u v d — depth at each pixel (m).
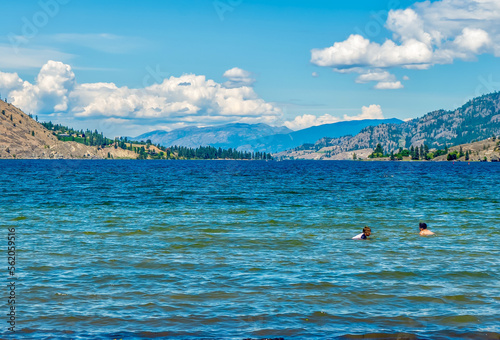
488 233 32.94
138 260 23.97
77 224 37.06
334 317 15.78
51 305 16.84
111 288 18.94
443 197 63.03
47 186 85.50
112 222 38.28
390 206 51.34
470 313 16.20
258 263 23.36
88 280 20.08
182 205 52.38
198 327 14.88
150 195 66.44
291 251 26.42
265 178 125.06
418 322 15.37
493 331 14.62
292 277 20.64
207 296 17.94
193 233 32.75
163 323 15.22
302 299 17.61
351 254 25.59
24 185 87.81
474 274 21.22
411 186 88.50
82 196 64.25
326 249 27.03
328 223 37.94
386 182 103.62
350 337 14.14
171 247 27.55
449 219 40.47
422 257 24.80
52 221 38.78
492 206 51.12
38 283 19.58
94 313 16.05
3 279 20.16
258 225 36.75
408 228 35.31
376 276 20.84
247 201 57.38
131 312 16.19
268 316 15.86
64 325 14.99
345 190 77.19
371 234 32.47
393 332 14.51
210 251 26.39
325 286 19.27
